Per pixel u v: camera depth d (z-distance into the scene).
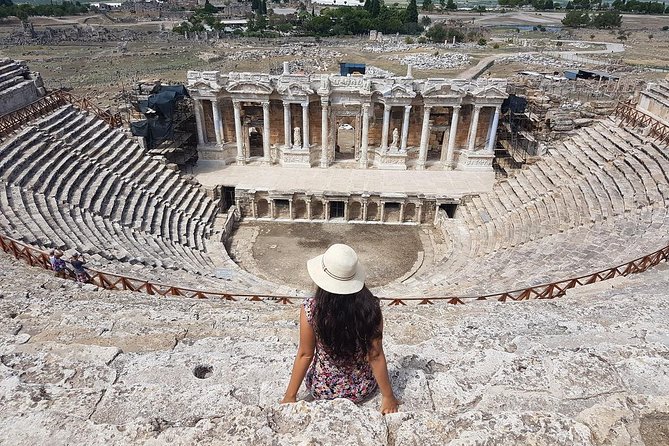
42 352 8.41
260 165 40.72
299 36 137.62
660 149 27.73
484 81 37.28
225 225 33.66
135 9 196.50
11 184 25.08
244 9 186.88
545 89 55.06
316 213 36.44
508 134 42.38
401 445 5.00
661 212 22.86
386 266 30.89
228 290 20.67
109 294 15.39
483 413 5.29
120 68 87.75
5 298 14.12
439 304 14.94
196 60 98.31
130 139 35.53
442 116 40.31
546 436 5.01
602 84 58.00
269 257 31.78
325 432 5.04
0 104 29.66
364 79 37.47
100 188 29.23
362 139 39.62
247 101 38.31
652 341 9.16
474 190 36.62
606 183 27.42
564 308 12.84
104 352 8.69
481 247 29.17
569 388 6.46
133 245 25.23
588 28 162.75
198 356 8.44
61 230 23.02
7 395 6.55
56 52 106.00
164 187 33.47
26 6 173.75
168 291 18.17
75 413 6.27
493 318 11.20
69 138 31.33
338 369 6.04
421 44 122.19
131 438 5.34
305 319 5.75
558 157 33.31
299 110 40.25
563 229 25.66
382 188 36.75
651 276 16.53
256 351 9.48
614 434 5.30
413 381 6.70
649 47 118.19
